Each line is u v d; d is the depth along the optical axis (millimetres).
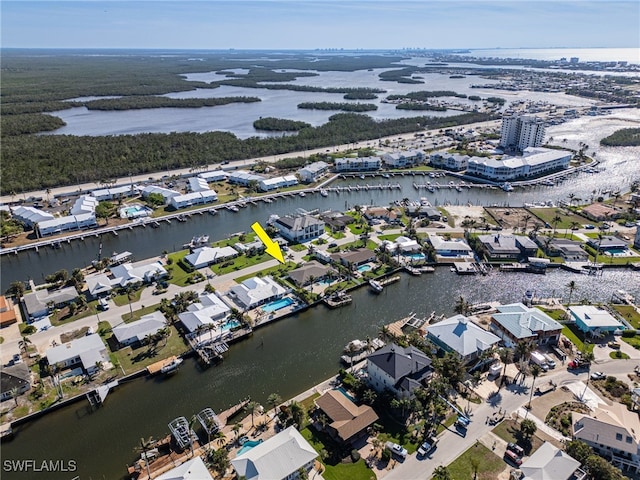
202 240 194875
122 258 180375
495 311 142875
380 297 155375
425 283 164375
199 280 161625
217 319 137875
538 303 147625
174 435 94875
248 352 127375
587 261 176250
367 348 125062
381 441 93375
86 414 104312
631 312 140875
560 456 83562
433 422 98562
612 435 89000
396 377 103250
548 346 124438
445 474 81250
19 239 199250
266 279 157500
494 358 118875
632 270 172375
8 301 148625
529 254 180000
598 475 81000
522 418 99000
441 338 122562
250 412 103375
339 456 90000
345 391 109125
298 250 186750
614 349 122625
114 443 96562
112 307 145000
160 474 86938
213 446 93188
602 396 105312
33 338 128625
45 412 103375
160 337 127812
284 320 142250
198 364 121875
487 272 171250
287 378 116625
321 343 131375
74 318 138625
